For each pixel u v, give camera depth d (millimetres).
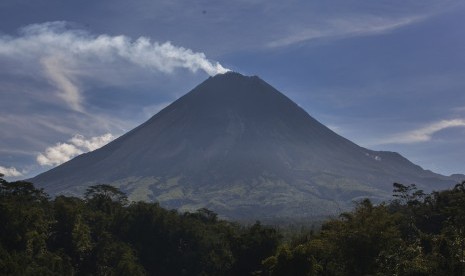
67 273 84875
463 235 51594
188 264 101375
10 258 70688
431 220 80125
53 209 94812
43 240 84438
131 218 105562
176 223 107000
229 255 93312
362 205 65375
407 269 47125
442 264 46562
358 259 56406
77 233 92500
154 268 102000
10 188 97812
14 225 80750
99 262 94062
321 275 62062
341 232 58344
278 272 62156
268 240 85562
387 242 56188
